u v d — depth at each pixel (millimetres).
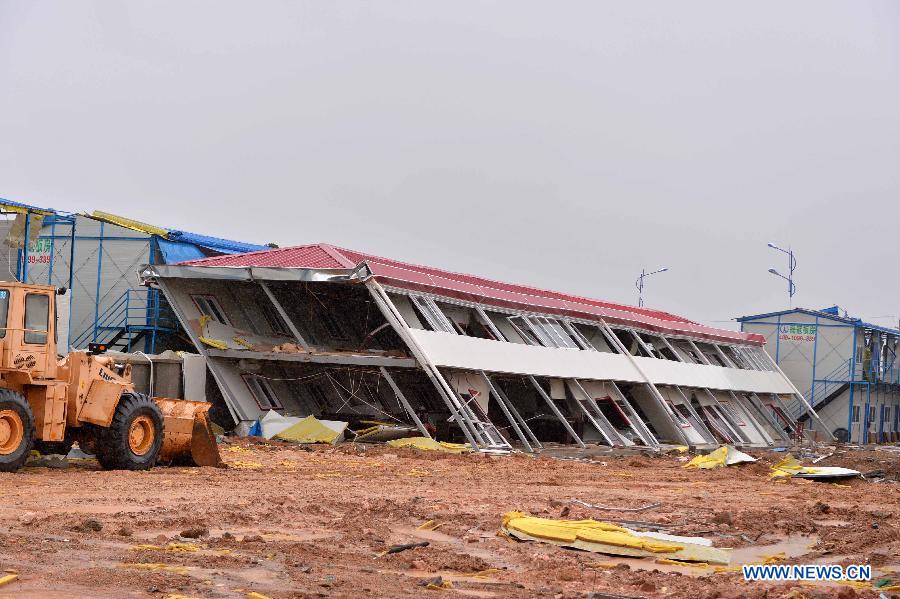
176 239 41281
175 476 20531
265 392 36094
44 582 10039
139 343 39688
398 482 22234
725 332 58031
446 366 33469
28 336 19594
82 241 40375
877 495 24719
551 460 31531
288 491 19047
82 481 18688
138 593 9828
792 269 65750
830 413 62562
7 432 19000
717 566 13898
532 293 49250
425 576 11859
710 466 32688
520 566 13000
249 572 11297
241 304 37906
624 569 13055
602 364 42875
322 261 36781
